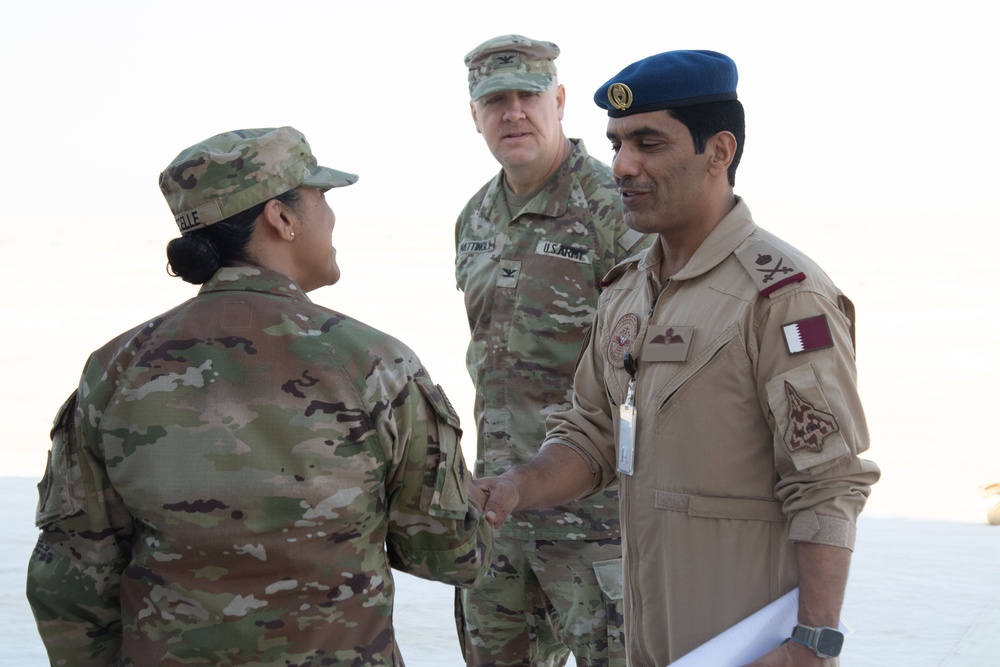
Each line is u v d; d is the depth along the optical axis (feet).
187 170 6.82
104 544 6.80
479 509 8.06
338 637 6.66
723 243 7.77
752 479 7.53
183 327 6.75
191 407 6.54
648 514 7.88
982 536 19.38
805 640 7.07
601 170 11.73
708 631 7.59
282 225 6.92
